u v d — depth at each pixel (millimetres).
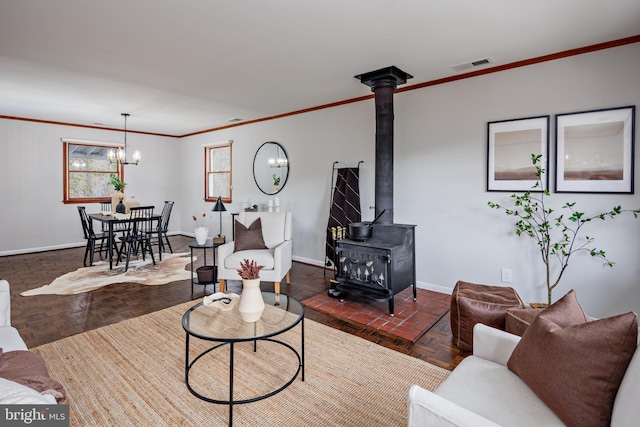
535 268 3129
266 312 2162
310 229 5039
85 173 6406
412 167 3869
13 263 5062
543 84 3012
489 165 3332
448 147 3596
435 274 3771
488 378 1373
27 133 5719
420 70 3342
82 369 2197
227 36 2594
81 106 4805
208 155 7016
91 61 3090
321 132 4797
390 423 1738
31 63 3135
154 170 7316
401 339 2676
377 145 3480
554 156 2975
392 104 3445
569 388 1105
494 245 3350
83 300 3504
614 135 2699
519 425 1120
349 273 3387
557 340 1199
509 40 2674
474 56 2994
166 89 3967
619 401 978
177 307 3314
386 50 2865
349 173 4379
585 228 2855
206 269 3891
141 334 2711
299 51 2881
